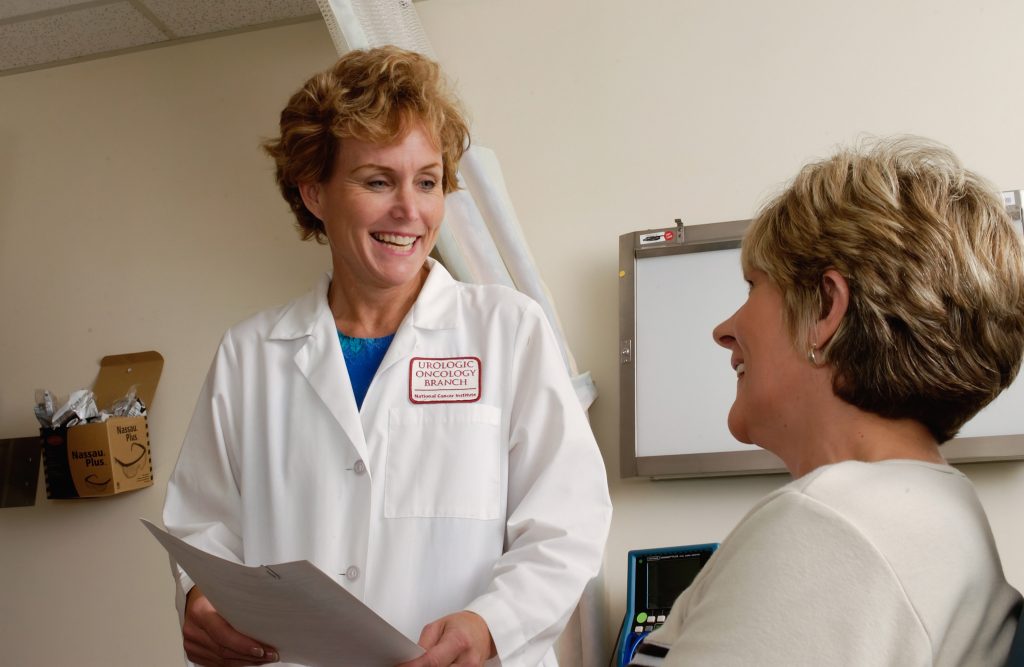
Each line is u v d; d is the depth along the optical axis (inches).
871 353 31.6
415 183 57.3
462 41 113.3
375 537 55.1
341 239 57.7
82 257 123.5
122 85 126.0
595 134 107.7
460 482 55.5
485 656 48.3
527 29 111.7
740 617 27.9
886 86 100.3
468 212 91.0
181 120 123.0
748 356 35.5
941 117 98.3
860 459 32.4
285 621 43.4
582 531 54.4
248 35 122.5
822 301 33.1
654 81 107.0
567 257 105.9
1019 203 91.6
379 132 54.5
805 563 28.0
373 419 57.3
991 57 98.1
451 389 57.9
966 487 31.8
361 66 56.8
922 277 31.1
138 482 113.6
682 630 30.8
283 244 117.0
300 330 60.8
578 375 97.1
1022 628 29.7
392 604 53.7
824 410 33.2
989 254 31.6
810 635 27.1
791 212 34.8
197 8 117.2
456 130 60.2
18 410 122.3
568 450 56.2
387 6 93.5
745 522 31.0
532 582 51.1
